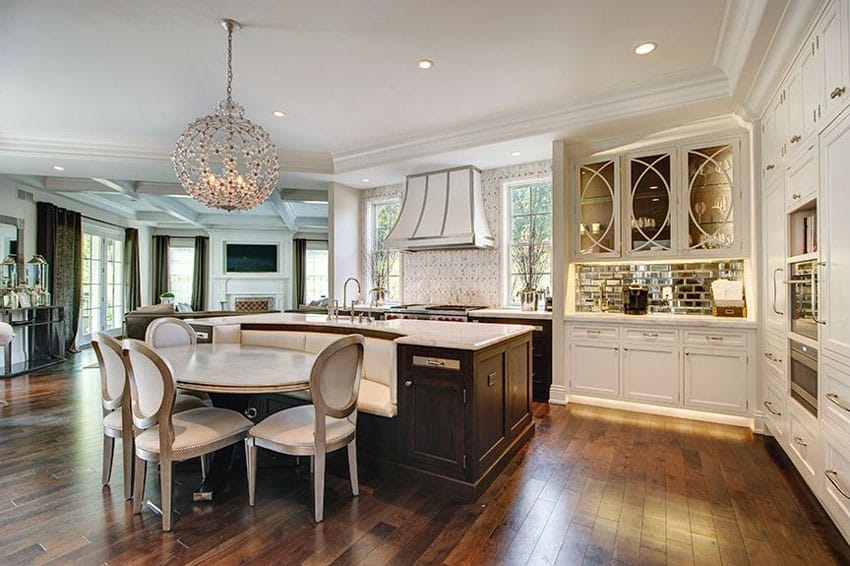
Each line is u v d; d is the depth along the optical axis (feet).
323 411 7.36
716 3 8.36
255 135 10.63
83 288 26.86
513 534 6.98
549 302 15.67
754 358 11.64
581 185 14.80
